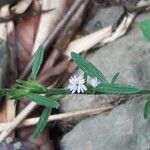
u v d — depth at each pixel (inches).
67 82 10.6
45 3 11.4
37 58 7.3
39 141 10.1
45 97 6.6
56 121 10.3
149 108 7.4
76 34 11.1
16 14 11.4
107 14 11.2
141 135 8.8
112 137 9.3
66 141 10.0
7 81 10.5
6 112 10.3
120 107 9.6
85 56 10.8
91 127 9.8
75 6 11.2
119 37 10.8
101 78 7.0
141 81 9.8
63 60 10.8
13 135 10.1
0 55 10.3
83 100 10.2
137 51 10.3
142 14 11.1
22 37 11.2
